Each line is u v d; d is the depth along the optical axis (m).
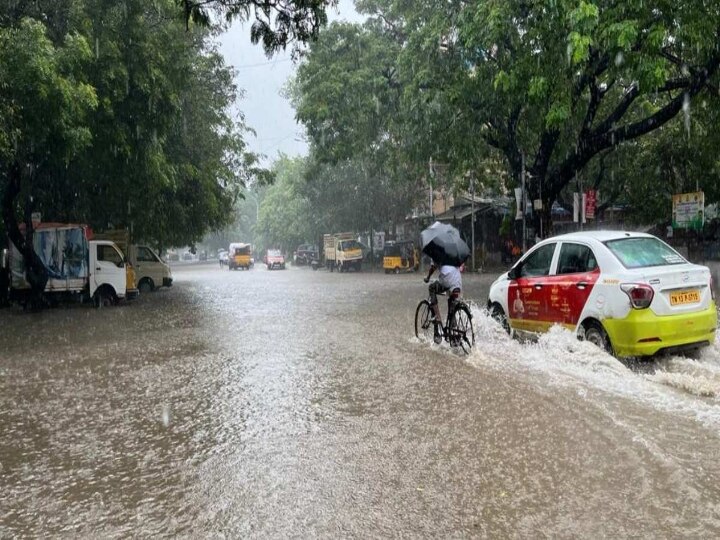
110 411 6.37
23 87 11.55
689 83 13.74
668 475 4.25
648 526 3.55
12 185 16.48
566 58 12.28
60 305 18.72
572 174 17.11
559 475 4.30
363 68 19.86
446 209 42.38
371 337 10.77
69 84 12.20
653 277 7.13
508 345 9.11
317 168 26.78
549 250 8.92
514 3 13.13
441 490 4.11
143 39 15.13
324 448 5.01
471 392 6.60
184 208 24.47
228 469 4.63
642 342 7.08
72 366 8.95
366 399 6.50
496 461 4.59
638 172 21.80
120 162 16.44
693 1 11.17
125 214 21.81
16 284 17.83
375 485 4.23
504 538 3.45
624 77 13.27
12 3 13.12
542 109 14.71
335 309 15.68
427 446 4.96
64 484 4.43
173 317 15.09
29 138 12.99
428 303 9.96
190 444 5.25
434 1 16.88
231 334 11.79
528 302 9.06
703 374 6.93
